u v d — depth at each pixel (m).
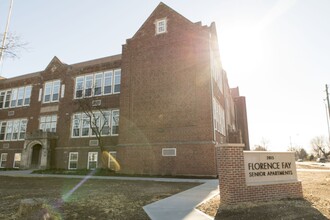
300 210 7.62
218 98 25.16
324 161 71.00
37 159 30.58
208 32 21.88
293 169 10.13
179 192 11.78
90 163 26.86
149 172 21.11
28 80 34.47
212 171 18.91
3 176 21.50
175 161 20.38
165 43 23.38
